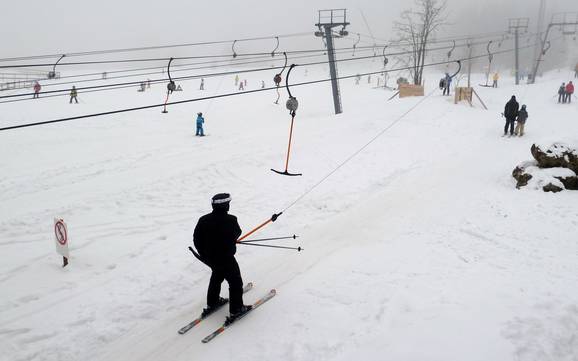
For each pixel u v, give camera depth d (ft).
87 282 23.35
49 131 69.92
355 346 16.63
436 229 29.91
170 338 18.56
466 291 20.06
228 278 19.26
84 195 39.75
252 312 20.17
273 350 17.11
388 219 32.78
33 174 47.03
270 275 24.00
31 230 31.07
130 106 103.96
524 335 15.97
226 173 47.29
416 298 19.80
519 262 23.76
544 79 166.50
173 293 22.39
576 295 19.08
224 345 17.79
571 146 36.99
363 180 43.19
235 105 112.37
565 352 15.20
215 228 19.17
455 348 15.51
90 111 92.89
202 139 68.03
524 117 61.16
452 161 49.73
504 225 29.63
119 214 34.73
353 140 61.82
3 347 17.79
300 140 64.34
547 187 35.58
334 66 95.14
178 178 44.86
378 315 18.74
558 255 24.45
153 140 66.64
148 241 29.17
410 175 44.78
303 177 45.19
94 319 19.76
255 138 68.08
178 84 172.14
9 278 23.75
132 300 21.40
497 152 53.21
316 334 17.84
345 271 23.85
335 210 35.22
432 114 77.30
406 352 15.65
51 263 25.59
